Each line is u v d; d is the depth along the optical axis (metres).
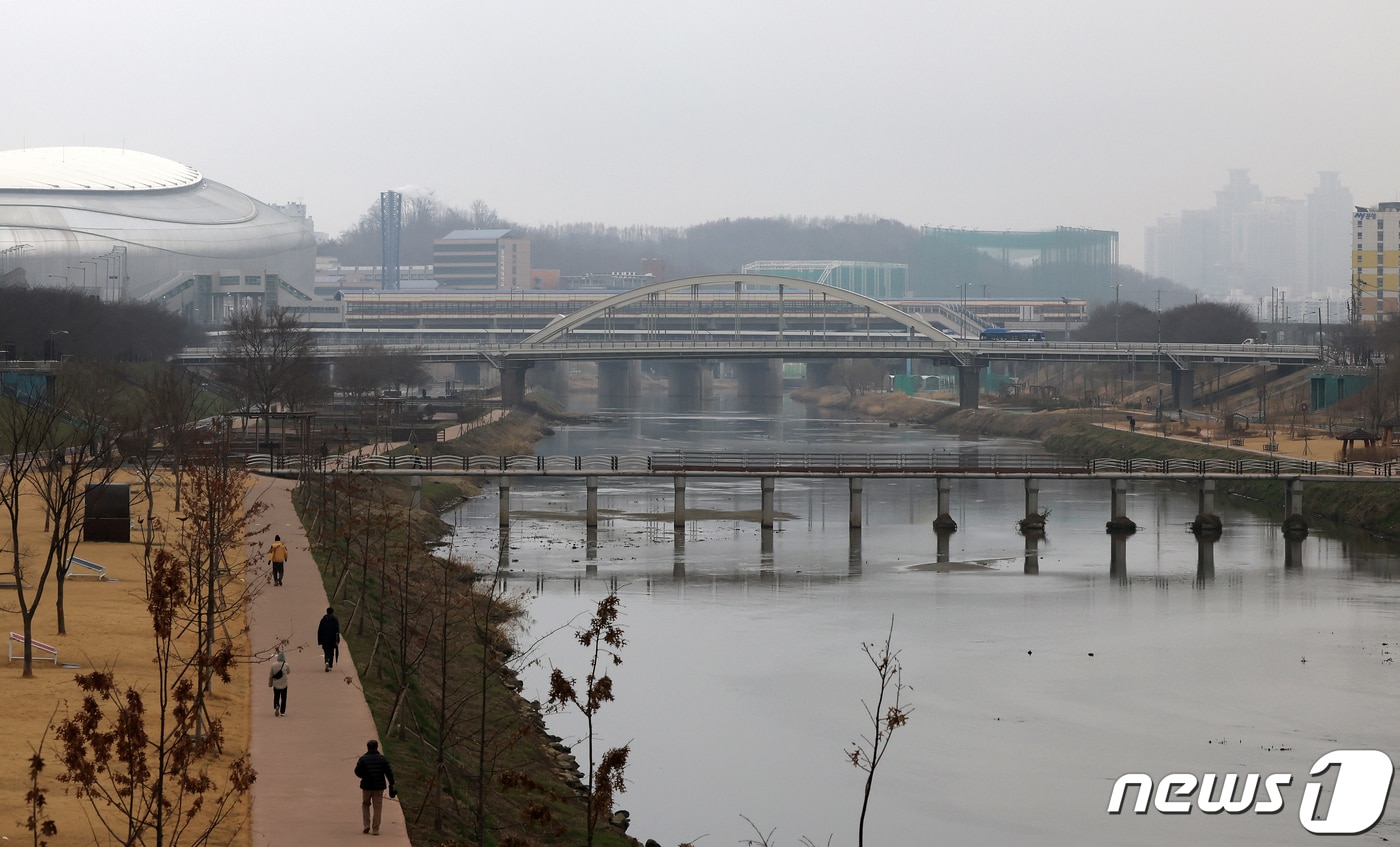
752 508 136.75
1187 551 111.94
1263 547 114.12
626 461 161.12
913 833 51.88
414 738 48.84
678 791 55.25
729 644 78.50
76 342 187.75
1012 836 51.81
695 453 169.00
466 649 68.75
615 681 70.25
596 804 39.47
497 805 46.81
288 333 196.75
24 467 94.06
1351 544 115.88
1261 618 86.25
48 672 53.97
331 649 55.81
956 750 61.06
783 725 64.06
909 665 74.56
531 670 70.62
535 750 56.00
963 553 110.00
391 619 69.00
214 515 60.12
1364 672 73.31
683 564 103.38
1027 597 92.62
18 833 36.59
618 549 109.94
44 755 43.31
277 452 136.88
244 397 185.75
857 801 54.81
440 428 189.88
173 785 41.31
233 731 47.34
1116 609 88.81
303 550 81.25
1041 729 64.06
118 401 153.75
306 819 39.16
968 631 82.56
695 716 65.00
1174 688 70.44
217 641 58.19
